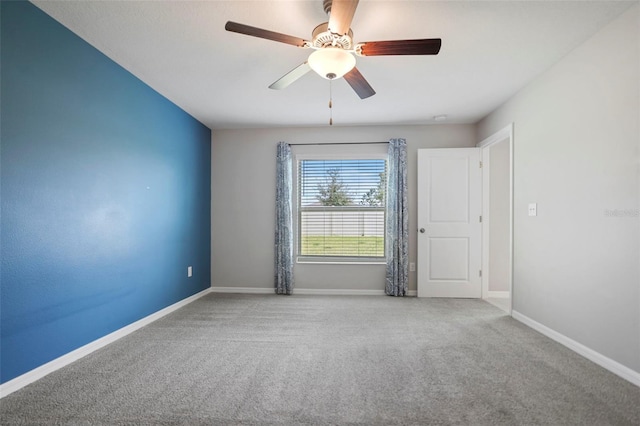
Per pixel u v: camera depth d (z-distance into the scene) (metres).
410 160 4.24
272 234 4.38
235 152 4.43
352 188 4.39
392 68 2.64
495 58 2.47
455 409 1.65
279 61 2.54
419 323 3.03
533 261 2.86
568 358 2.24
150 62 2.58
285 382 1.93
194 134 3.97
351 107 3.58
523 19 1.98
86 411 1.63
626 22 1.91
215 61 2.55
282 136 4.40
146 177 3.02
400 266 4.13
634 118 1.87
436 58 2.47
